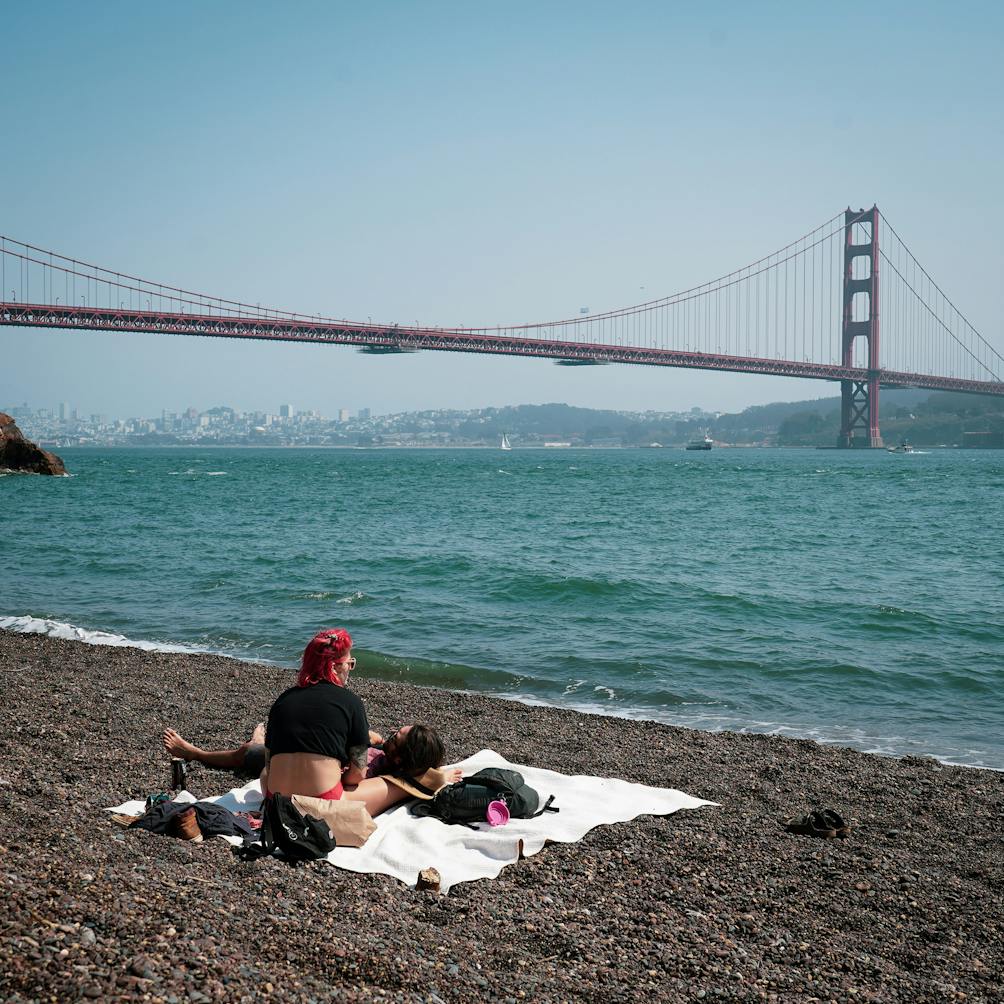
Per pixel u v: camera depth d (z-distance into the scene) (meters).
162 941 2.90
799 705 9.12
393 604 14.59
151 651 10.84
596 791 5.46
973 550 23.62
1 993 2.44
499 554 21.69
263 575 17.72
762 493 51.94
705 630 12.70
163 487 55.50
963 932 3.95
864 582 17.52
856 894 4.30
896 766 6.85
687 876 4.38
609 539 26.14
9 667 9.70
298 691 4.59
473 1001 3.00
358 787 4.73
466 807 4.79
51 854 3.52
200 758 5.60
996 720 8.67
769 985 3.36
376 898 3.80
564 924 3.77
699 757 6.89
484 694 9.48
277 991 2.76
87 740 6.58
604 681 9.99
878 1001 3.30
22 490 50.03
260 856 4.12
